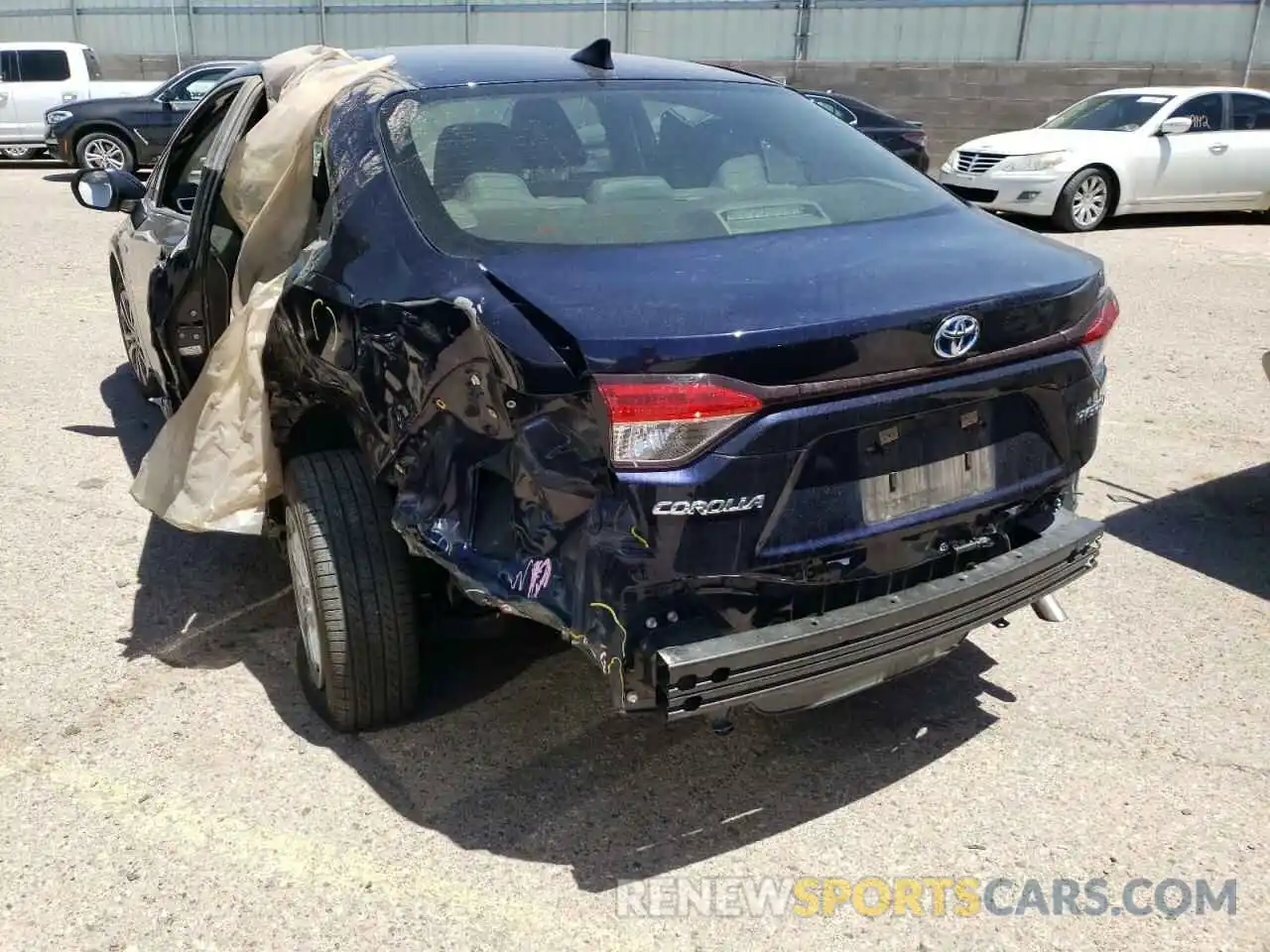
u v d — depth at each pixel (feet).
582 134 10.02
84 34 73.46
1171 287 29.84
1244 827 9.13
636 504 7.08
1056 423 8.83
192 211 12.91
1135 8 56.80
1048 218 41.60
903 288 7.87
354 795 9.34
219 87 14.90
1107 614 12.51
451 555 8.09
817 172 10.40
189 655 11.45
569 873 8.57
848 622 7.82
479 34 66.33
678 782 9.64
